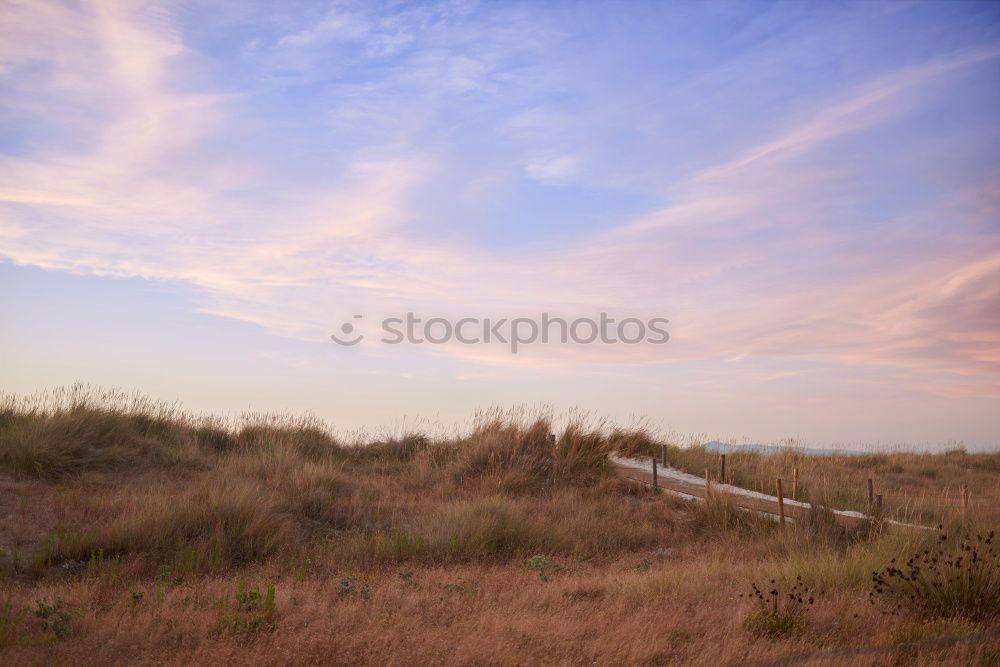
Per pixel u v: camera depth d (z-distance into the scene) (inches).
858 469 845.8
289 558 372.5
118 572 327.9
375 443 732.7
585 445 649.6
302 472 537.3
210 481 489.7
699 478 665.0
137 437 567.2
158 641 223.5
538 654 213.2
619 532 455.2
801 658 207.5
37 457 470.3
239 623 235.5
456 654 209.3
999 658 209.9
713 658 209.8
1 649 214.8
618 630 234.1
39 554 340.5
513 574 346.6
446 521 429.1
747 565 355.6
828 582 303.7
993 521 465.4
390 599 278.8
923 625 239.3
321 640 220.5
